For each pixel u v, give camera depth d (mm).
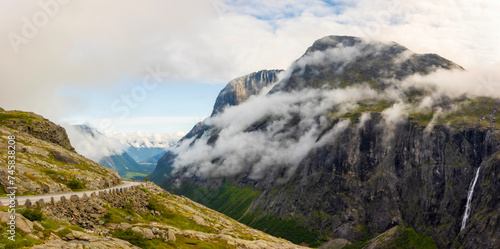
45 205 55844
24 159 102250
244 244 99875
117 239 56656
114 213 76000
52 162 114500
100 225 64688
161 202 125188
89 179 105438
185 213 125000
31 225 43531
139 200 104688
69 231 48938
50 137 158500
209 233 109438
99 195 80875
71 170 110062
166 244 69625
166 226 90188
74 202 65625
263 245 107625
